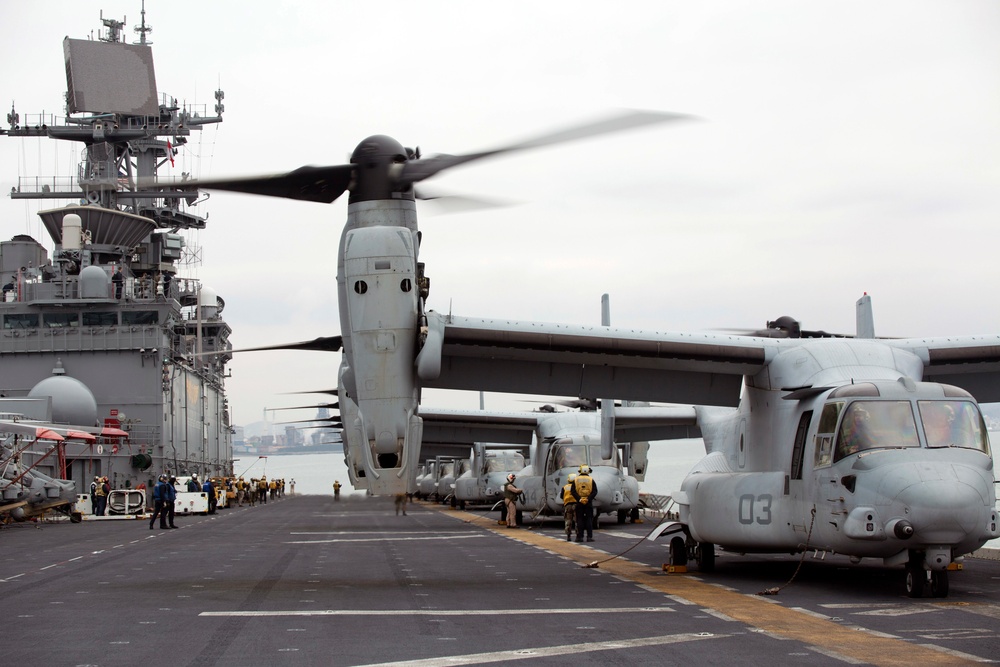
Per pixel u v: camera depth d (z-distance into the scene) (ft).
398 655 31.76
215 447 253.44
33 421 143.74
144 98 209.05
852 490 44.62
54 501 131.64
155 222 206.90
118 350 179.52
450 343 53.98
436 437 150.00
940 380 60.23
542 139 43.52
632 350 55.11
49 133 204.44
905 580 52.03
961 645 32.63
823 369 51.16
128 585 52.70
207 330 233.55
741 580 53.42
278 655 31.91
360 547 81.10
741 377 58.39
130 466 173.58
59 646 33.81
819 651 31.78
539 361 57.62
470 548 79.46
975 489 42.57
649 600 45.01
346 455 61.16
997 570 56.95
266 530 109.19
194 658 31.48
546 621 38.81
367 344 48.29
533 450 131.75
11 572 60.59
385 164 49.83
